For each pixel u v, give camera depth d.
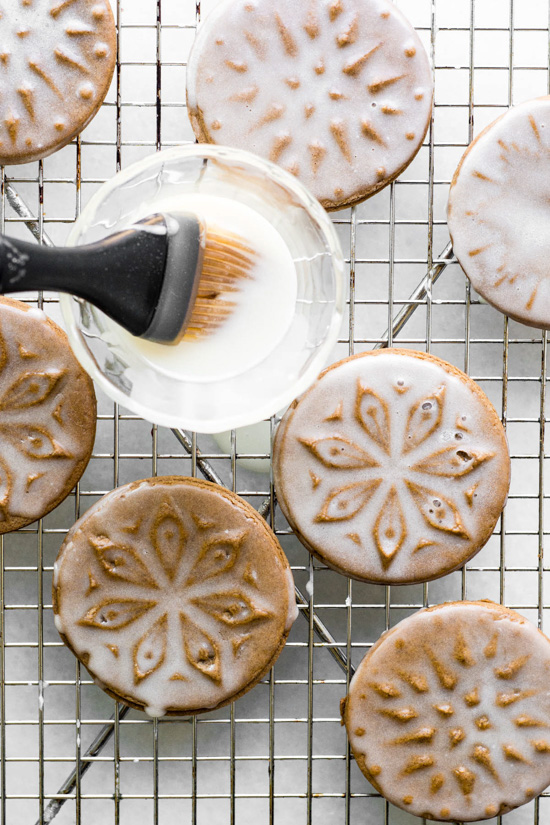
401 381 0.59
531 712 0.59
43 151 0.59
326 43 0.59
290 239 0.56
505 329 0.61
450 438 0.59
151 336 0.54
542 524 0.60
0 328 0.58
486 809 0.59
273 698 0.61
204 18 0.61
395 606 0.60
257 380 0.55
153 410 0.55
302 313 0.56
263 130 0.59
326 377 0.59
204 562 0.58
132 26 0.60
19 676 0.62
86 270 0.52
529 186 0.59
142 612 0.58
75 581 0.58
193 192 0.56
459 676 0.59
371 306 0.62
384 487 0.59
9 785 0.62
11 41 0.58
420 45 0.59
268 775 0.62
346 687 0.62
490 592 0.62
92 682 0.60
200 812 0.62
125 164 0.62
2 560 0.60
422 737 0.58
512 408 0.62
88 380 0.58
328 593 0.62
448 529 0.59
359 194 0.60
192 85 0.59
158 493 0.58
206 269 0.54
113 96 0.62
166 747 0.62
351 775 0.62
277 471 0.59
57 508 0.62
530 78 0.62
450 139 0.62
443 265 0.61
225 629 0.58
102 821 0.62
